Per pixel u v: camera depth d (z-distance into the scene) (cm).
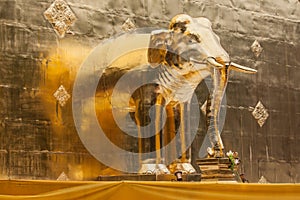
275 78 1168
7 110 891
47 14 933
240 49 1130
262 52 1156
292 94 1189
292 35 1202
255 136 1133
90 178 946
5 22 899
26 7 916
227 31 1116
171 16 1050
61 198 712
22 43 909
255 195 716
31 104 909
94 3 978
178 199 700
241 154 1111
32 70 913
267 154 1145
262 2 1165
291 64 1193
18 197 714
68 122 936
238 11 1133
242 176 937
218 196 709
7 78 895
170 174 905
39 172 906
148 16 1026
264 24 1164
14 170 888
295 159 1184
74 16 957
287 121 1177
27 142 901
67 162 930
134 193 696
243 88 1123
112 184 697
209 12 1097
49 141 918
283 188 722
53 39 935
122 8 1002
